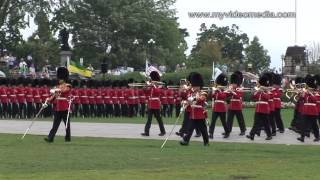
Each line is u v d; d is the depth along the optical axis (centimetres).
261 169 4244
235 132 7875
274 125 7438
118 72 19350
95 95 10962
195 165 4462
